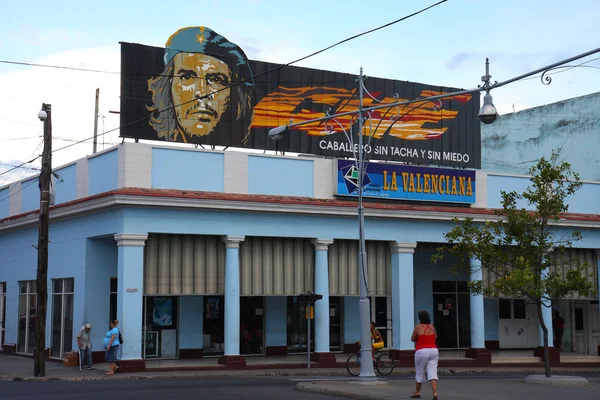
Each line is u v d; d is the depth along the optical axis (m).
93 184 27.56
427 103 34.19
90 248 27.33
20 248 33.81
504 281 22.20
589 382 22.80
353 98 32.34
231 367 26.12
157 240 26.09
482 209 31.50
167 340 29.02
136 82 27.66
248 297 30.64
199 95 28.84
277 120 30.47
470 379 23.86
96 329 27.22
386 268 30.14
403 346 29.25
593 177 40.88
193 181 26.52
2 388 19.95
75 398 16.95
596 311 35.50
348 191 29.22
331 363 27.83
